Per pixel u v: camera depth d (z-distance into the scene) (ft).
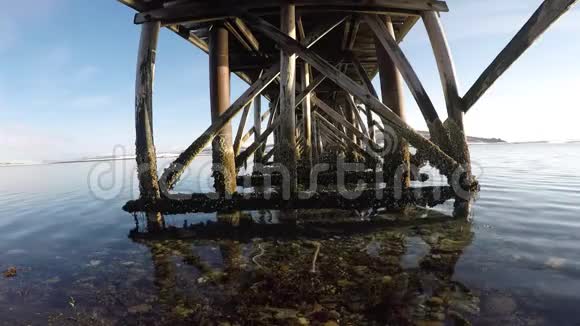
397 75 16.47
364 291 7.23
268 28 14.24
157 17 14.70
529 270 8.00
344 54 23.72
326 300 6.91
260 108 30.96
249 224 13.58
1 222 17.46
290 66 13.94
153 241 12.10
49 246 12.30
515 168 36.65
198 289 7.73
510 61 11.52
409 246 10.09
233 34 18.97
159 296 7.48
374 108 13.42
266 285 7.73
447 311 6.30
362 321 6.09
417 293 7.05
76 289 8.11
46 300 7.57
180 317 6.53
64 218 17.66
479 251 9.44
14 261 10.64
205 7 14.56
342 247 10.22
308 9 14.82
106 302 7.32
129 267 9.46
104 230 14.28
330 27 16.49
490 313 6.17
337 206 13.42
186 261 9.70
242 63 24.06
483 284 7.36
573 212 14.02
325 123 38.11
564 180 24.93
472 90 13.00
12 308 7.23
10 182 42.24
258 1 14.48
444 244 10.15
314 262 9.05
